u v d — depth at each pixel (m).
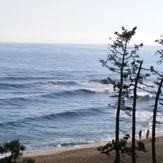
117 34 21.02
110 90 77.50
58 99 66.56
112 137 42.22
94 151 34.06
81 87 83.56
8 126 43.94
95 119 51.44
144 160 29.41
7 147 12.14
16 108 55.94
